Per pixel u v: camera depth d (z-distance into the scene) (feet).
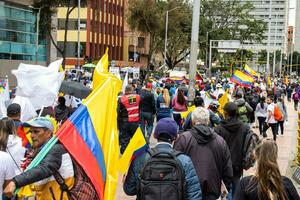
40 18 143.33
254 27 266.16
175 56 261.03
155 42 242.58
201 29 248.73
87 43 241.55
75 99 43.60
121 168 18.74
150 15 209.36
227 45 209.87
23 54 150.20
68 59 242.37
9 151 21.01
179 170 16.22
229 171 21.18
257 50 411.95
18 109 24.91
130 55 288.51
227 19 261.24
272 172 14.24
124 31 283.59
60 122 37.01
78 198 15.37
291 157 51.60
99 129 16.20
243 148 25.38
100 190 15.84
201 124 21.39
